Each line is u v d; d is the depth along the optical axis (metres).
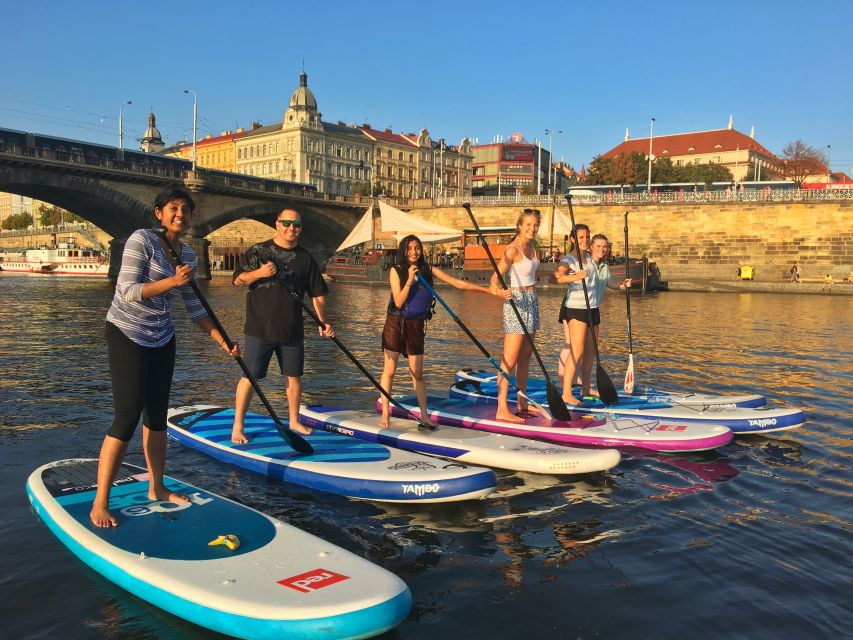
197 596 2.94
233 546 3.35
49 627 2.96
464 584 3.43
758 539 4.04
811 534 4.12
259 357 5.51
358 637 2.78
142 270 3.58
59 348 12.55
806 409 7.91
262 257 5.48
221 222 51.03
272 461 5.02
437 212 59.25
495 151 110.94
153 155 50.06
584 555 3.80
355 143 92.06
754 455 5.89
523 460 5.28
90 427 6.38
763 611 3.17
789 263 46.66
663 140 113.75
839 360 12.22
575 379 8.07
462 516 4.38
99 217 48.78
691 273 49.59
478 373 8.74
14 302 26.39
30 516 4.12
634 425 6.28
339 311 23.75
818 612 3.16
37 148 38.78
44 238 96.62
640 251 51.06
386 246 58.53
